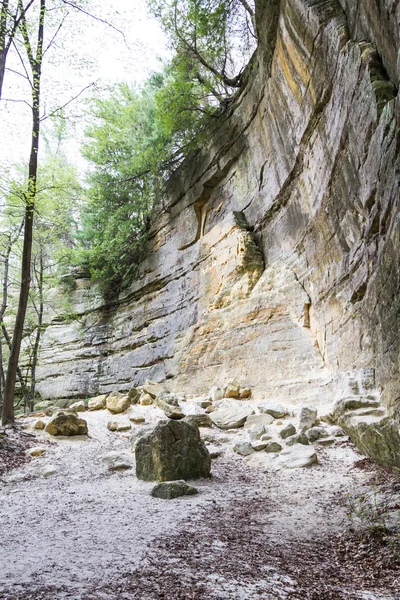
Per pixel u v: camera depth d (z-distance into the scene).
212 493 7.47
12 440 10.78
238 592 3.80
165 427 8.34
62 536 5.27
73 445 10.88
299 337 14.05
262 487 7.84
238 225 17.91
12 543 5.03
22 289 12.59
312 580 4.21
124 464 9.17
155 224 24.45
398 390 8.23
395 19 7.59
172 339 20.83
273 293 15.59
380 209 8.77
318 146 12.55
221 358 16.64
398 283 7.97
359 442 9.08
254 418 11.84
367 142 9.27
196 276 20.44
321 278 13.35
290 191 15.28
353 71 9.61
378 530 5.29
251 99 17.47
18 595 3.58
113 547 4.86
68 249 25.62
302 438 9.82
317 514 6.28
